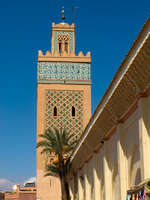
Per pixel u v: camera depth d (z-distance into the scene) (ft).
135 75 68.39
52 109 180.45
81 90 183.73
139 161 74.74
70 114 180.55
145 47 61.46
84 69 186.39
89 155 121.80
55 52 188.24
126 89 74.08
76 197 152.05
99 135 102.78
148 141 67.62
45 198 169.58
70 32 192.65
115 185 94.27
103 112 90.22
